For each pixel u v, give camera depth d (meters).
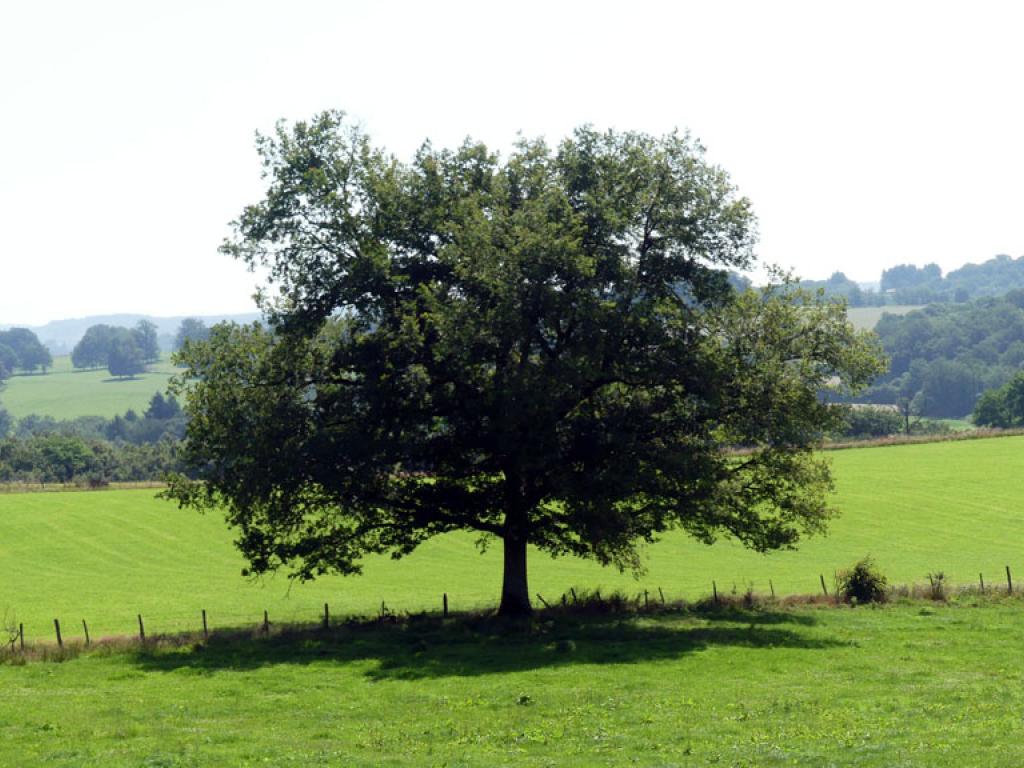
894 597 60.78
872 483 121.56
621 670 41.19
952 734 29.27
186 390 53.72
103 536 111.81
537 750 29.34
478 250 47.41
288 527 54.41
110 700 38.09
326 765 28.00
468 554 98.81
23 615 76.56
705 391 49.44
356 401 52.09
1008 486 117.44
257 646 49.53
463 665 43.19
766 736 29.88
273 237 52.38
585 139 52.91
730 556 93.94
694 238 50.91
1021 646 45.69
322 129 52.50
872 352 52.50
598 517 49.56
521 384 46.62
